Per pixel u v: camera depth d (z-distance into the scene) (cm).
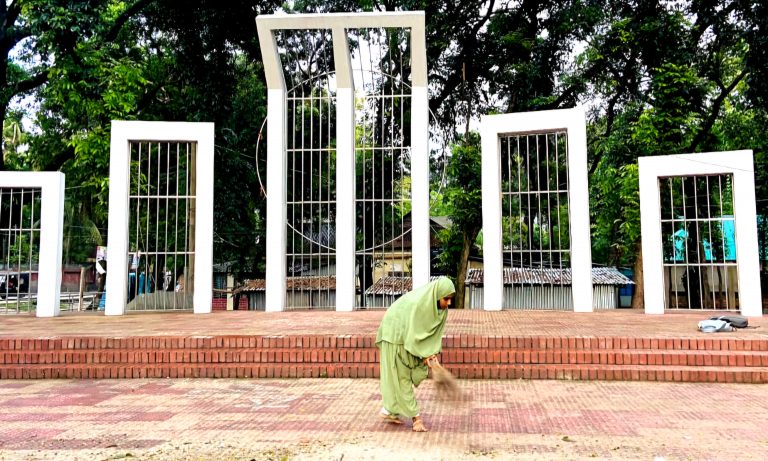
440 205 2820
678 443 440
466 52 2047
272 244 1263
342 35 1224
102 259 2167
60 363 772
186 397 622
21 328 970
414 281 1195
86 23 1466
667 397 603
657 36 1777
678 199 1616
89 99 1595
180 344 795
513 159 1898
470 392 631
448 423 503
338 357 749
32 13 1435
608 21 1911
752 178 1120
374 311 1225
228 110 1931
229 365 745
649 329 860
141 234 1844
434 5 1973
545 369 698
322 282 1600
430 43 1952
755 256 1115
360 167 1828
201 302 1246
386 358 483
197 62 1853
